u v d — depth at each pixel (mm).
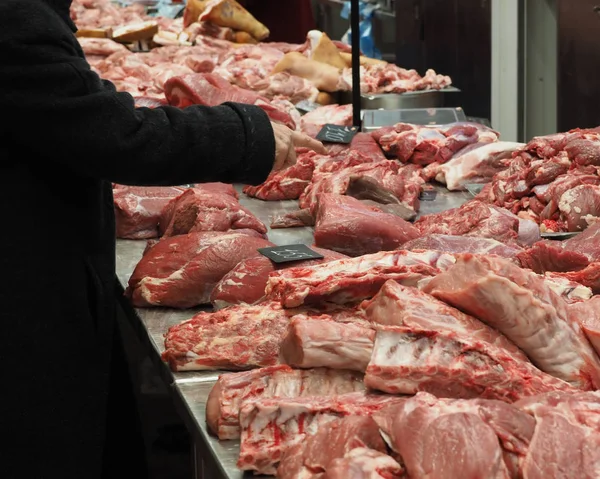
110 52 7043
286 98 5574
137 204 3363
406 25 9055
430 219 3113
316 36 6102
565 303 1826
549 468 1334
